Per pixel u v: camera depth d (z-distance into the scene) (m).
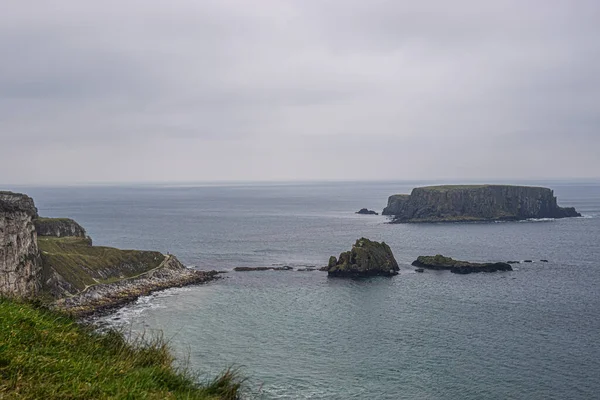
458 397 52.25
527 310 90.44
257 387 53.19
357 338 72.88
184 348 66.56
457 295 104.06
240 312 89.62
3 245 94.00
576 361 63.12
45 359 13.55
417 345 69.50
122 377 14.21
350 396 51.91
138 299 101.81
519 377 57.75
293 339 72.12
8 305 16.14
